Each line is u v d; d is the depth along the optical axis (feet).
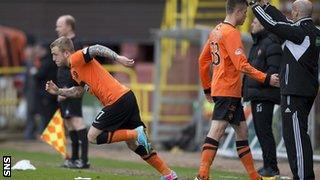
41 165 115.24
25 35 204.03
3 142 168.96
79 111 112.57
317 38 88.53
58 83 109.29
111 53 85.76
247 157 88.94
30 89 176.55
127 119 87.56
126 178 98.37
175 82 185.06
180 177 101.60
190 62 185.16
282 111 89.25
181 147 156.66
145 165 120.47
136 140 86.63
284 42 91.76
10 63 200.64
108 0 207.10
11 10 212.23
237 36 85.76
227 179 100.94
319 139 151.02
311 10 88.84
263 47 102.89
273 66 101.71
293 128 88.28
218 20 180.45
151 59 207.10
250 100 103.40
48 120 156.87
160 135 173.78
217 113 87.25
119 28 206.08
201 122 154.40
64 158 122.01
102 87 87.40
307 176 88.02
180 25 181.27
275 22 87.40
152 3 204.74
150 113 181.78
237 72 86.74
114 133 86.79
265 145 102.99
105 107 87.10
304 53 87.81
